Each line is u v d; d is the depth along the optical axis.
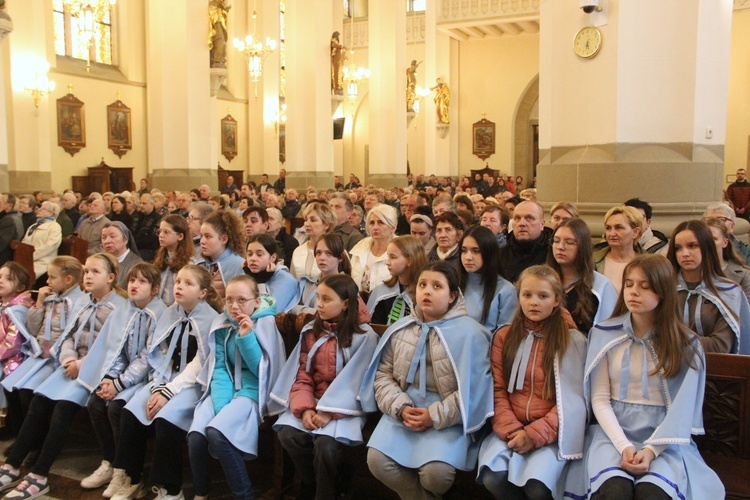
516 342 3.02
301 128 15.08
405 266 3.84
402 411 3.08
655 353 2.76
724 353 3.04
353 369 3.35
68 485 3.77
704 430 2.91
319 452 3.16
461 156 25.83
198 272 3.85
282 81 23.92
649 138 6.01
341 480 3.31
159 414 3.48
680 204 5.92
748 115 17.95
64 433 3.75
